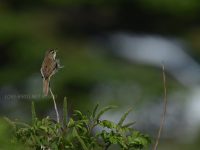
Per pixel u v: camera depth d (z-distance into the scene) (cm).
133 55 3122
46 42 2992
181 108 2773
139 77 2811
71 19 3183
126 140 550
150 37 3278
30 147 543
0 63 2931
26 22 3027
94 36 3275
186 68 3141
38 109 2206
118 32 3300
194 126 2761
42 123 546
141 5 3250
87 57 2922
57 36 3094
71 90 2759
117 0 3253
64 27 3147
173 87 2794
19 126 569
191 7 3194
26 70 2864
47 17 3116
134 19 3366
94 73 2781
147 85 2759
